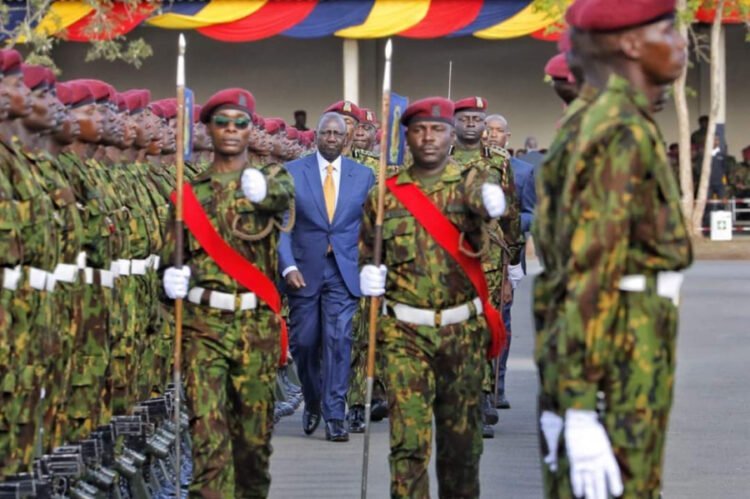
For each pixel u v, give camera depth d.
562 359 7.76
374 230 12.23
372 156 22.05
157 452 14.21
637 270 7.90
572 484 7.83
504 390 21.53
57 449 12.23
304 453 17.34
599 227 7.69
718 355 25.73
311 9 52.78
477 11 52.59
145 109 16.05
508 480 15.35
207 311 12.37
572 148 8.11
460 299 12.12
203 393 12.16
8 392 11.60
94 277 13.59
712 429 18.33
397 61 63.28
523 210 19.83
